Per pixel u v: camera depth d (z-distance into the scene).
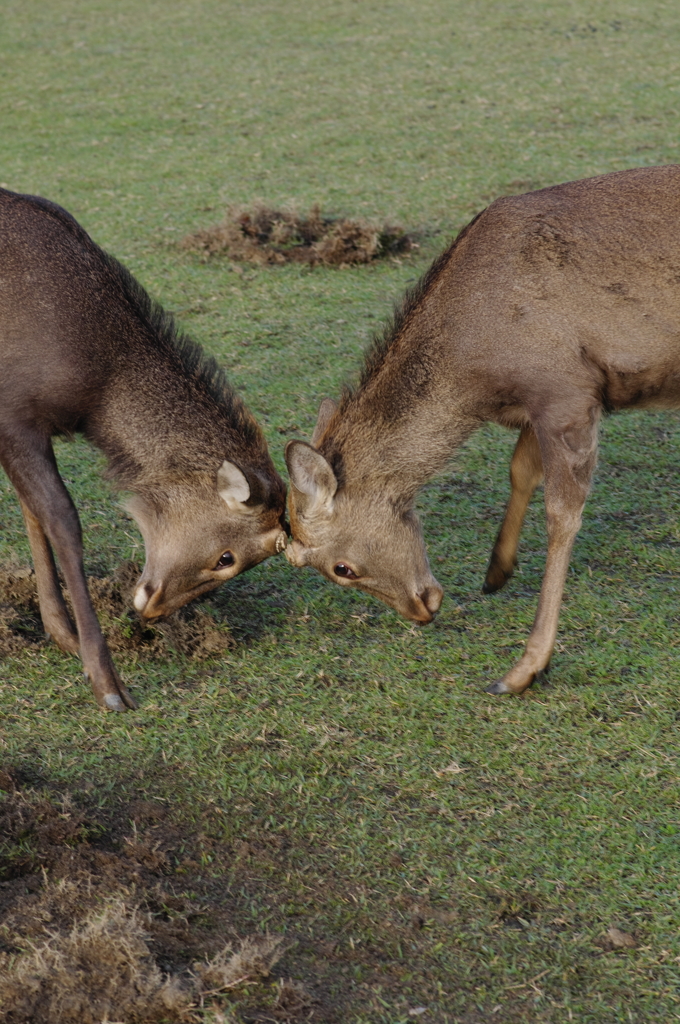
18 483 6.27
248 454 6.44
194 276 12.20
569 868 5.11
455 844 5.26
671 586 7.34
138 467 6.39
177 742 5.98
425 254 12.62
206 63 20.62
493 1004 4.41
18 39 22.61
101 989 4.29
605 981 4.52
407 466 6.50
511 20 22.62
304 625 7.05
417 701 6.32
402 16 23.41
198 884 4.99
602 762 5.80
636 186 6.40
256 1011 4.32
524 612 7.16
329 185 14.54
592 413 6.31
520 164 14.98
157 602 6.46
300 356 10.44
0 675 6.54
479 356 6.32
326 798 5.58
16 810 5.28
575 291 6.23
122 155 16.00
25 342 6.11
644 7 23.09
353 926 4.79
